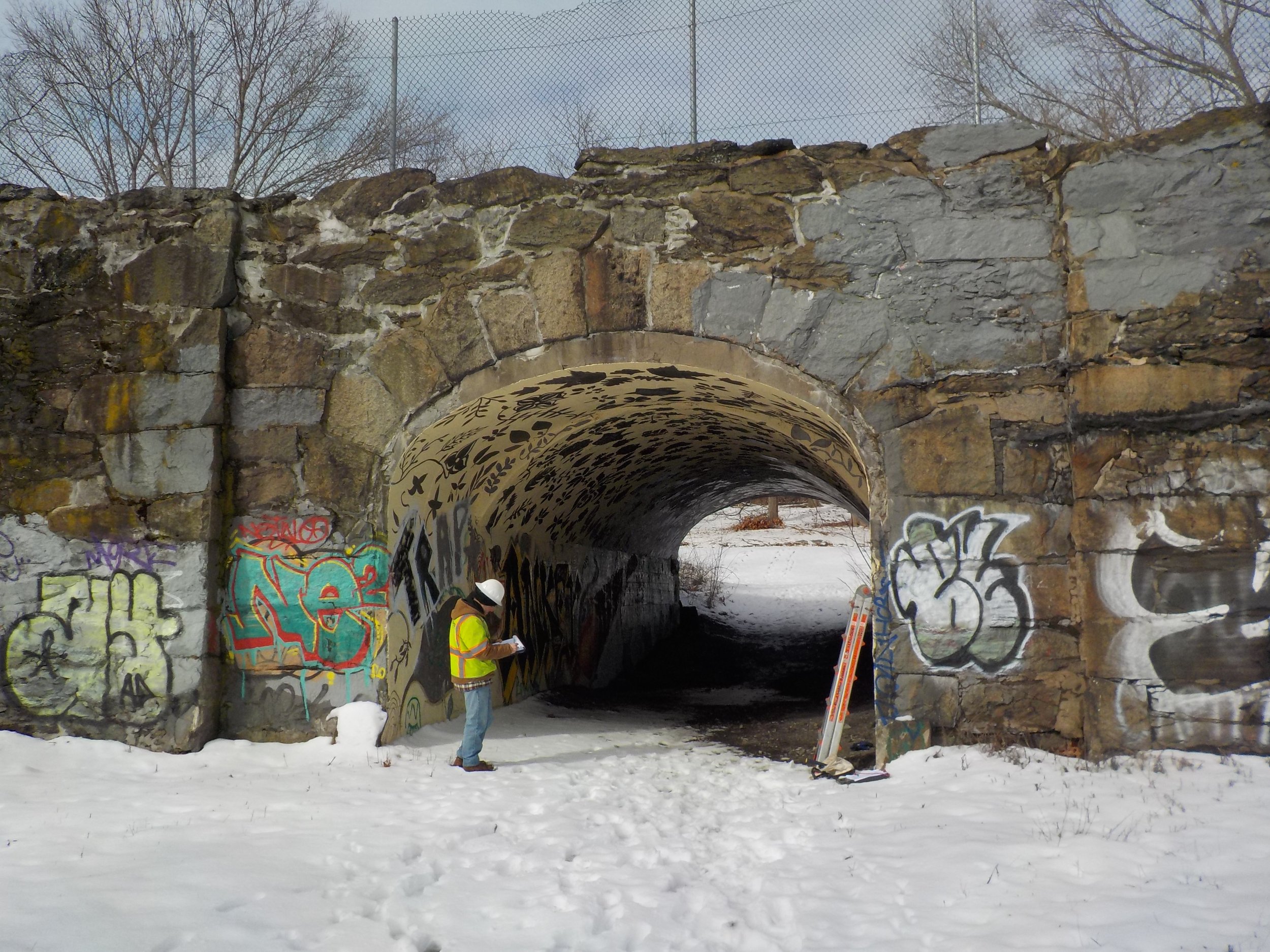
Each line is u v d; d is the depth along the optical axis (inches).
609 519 563.2
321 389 315.6
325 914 160.9
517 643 299.3
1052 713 265.0
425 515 344.8
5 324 320.5
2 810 225.6
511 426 353.4
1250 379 258.7
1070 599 267.4
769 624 820.6
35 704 305.1
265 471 314.7
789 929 159.3
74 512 311.4
